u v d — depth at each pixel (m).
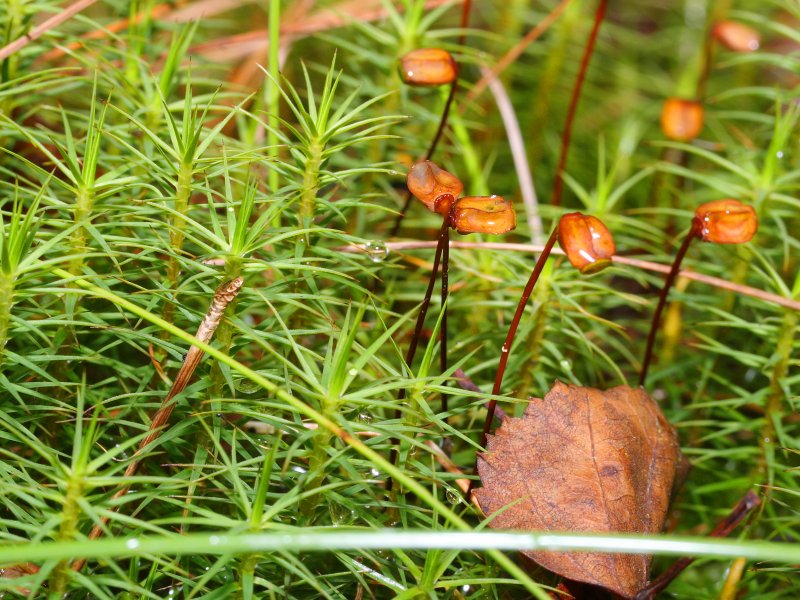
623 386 0.15
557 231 0.14
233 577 0.13
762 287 0.18
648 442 0.14
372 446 0.13
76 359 0.13
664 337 0.18
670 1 0.27
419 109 0.18
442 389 0.13
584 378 0.17
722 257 0.18
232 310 0.13
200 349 0.13
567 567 0.14
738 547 0.12
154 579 0.13
